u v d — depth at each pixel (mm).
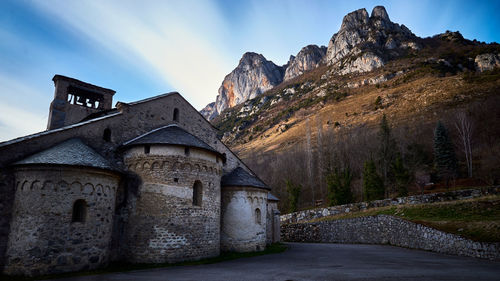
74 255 14891
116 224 18234
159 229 17891
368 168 42406
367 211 34438
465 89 89875
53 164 14930
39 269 13938
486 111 65562
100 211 16359
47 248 14242
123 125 21031
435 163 49375
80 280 12625
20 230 14406
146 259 17531
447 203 26609
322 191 56781
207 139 26828
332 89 167375
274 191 67062
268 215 31797
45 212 14555
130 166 19359
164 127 23000
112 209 17328
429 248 22078
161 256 17516
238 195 23922
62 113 27172
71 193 15320
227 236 23188
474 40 183750
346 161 60781
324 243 34125
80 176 15750
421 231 23188
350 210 38094
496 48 137625
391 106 103625
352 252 23078
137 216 18344
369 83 150500
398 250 23578
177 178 18953
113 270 15547
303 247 28328
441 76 120125
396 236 26703
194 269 15344
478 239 18234
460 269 13977
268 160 87625
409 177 43219
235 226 23297
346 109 123938
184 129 25125
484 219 21422
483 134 58156
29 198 14695
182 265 16953
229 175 25781
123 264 17250
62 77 27719
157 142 18938
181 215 18562
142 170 18938
